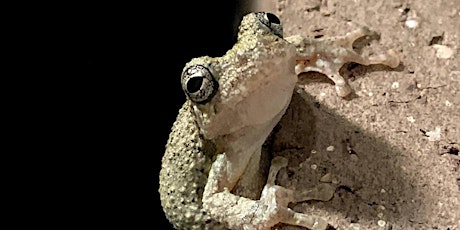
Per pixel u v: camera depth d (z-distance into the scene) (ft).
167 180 0.61
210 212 0.57
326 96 0.60
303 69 0.61
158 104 0.83
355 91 0.60
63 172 0.83
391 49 0.61
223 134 0.57
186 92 0.56
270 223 0.55
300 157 0.59
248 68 0.54
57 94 0.83
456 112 0.58
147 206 0.81
